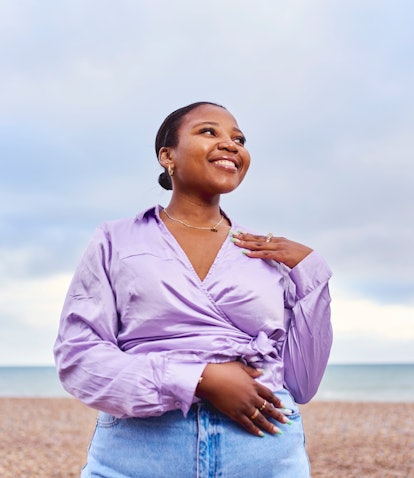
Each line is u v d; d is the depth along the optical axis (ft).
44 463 32.86
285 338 8.82
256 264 8.63
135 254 8.20
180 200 9.20
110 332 8.06
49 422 51.47
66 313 8.27
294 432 8.09
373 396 133.18
